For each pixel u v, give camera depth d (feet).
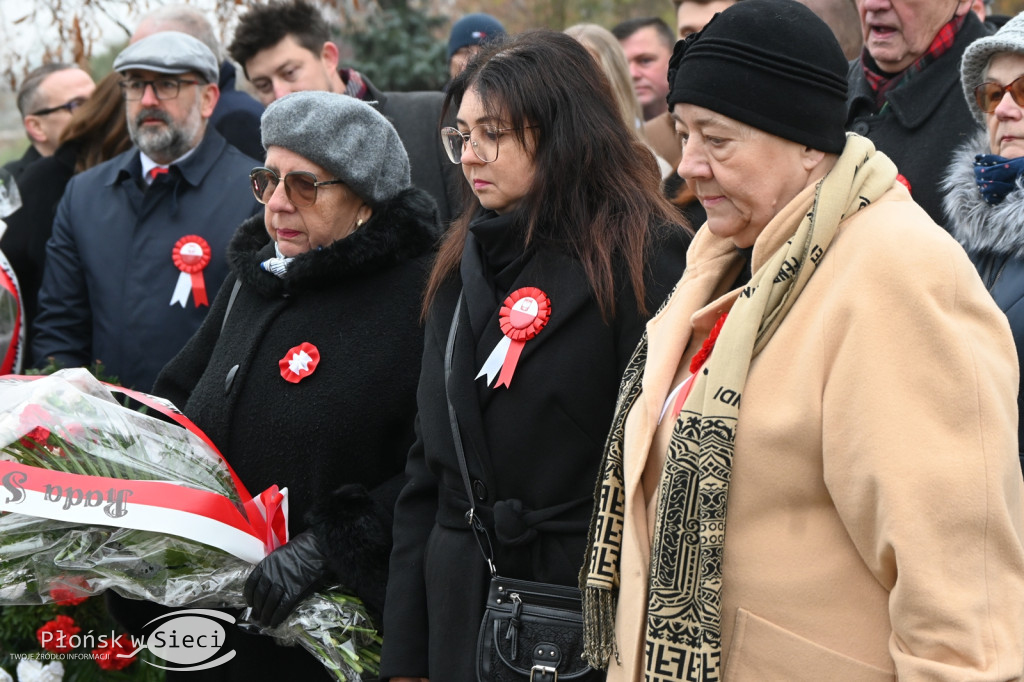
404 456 8.63
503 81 7.39
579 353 7.08
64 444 7.91
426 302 8.05
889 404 4.88
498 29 15.39
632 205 7.35
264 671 8.66
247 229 9.63
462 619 7.20
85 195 12.55
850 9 12.36
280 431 8.52
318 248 8.71
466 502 7.32
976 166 7.78
